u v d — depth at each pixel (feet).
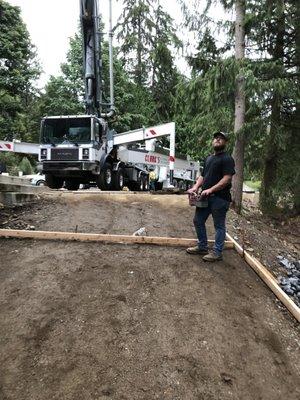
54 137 38.27
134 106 87.86
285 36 36.19
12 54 92.27
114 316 13.58
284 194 37.11
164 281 16.28
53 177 41.42
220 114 35.42
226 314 14.61
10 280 15.56
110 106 43.24
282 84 30.45
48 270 16.40
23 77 95.45
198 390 10.96
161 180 56.75
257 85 29.86
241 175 33.71
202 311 14.46
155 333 12.98
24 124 113.09
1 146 41.98
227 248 20.90
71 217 24.03
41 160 38.27
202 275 17.06
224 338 13.25
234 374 11.78
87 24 40.86
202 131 39.06
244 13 32.94
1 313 13.48
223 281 16.98
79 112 99.91
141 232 21.90
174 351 12.27
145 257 18.42
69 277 15.92
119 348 12.13
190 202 18.12
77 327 12.89
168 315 13.98
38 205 26.21
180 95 36.37
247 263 19.47
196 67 35.86
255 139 34.68
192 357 12.12
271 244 27.07
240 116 32.73
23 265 16.80
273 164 37.76
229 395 10.97
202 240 18.85
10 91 95.35
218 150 17.83
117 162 43.16
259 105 30.73
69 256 17.83
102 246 19.43
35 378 10.81
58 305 13.97
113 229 22.33
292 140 36.86
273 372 12.28
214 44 35.88
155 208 28.19
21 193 26.25
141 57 79.66
